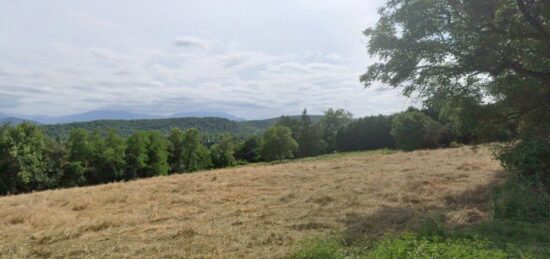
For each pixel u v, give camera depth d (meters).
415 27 11.53
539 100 11.23
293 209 10.03
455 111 12.89
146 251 6.82
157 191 14.20
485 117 12.05
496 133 12.36
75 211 11.09
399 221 8.29
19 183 44.59
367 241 6.75
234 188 14.10
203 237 7.52
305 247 6.25
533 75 10.84
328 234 7.43
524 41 10.83
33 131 46.16
